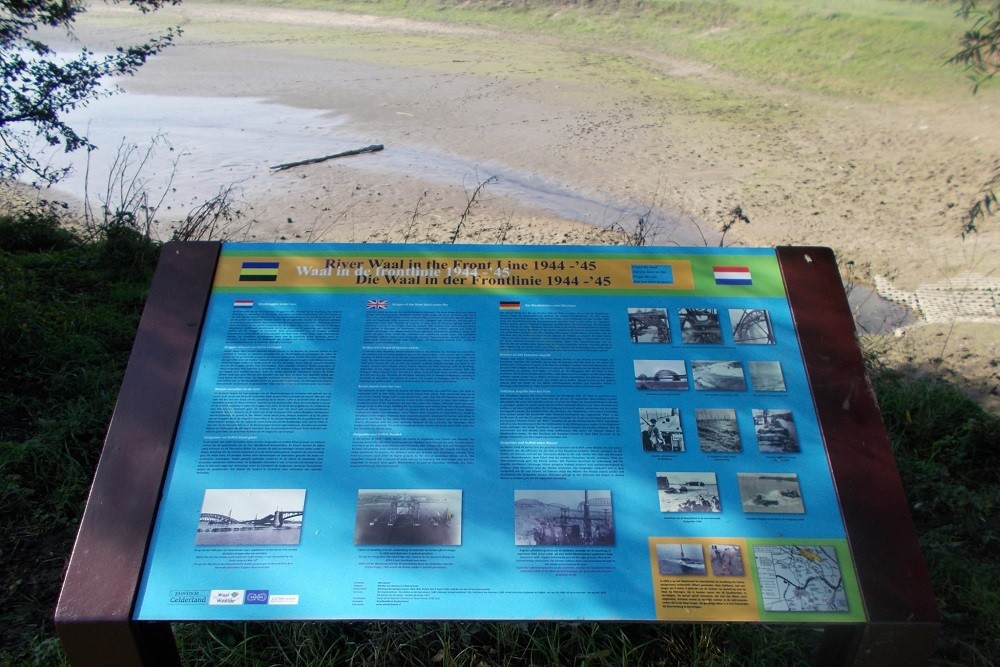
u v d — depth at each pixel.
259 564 2.37
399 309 2.80
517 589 2.35
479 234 7.71
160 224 8.17
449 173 9.72
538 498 2.48
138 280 5.99
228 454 2.52
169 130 11.46
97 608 2.27
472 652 2.90
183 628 2.94
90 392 4.38
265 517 2.43
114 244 6.13
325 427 2.58
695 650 2.84
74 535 3.52
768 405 2.61
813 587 2.34
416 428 2.59
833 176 9.53
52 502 3.66
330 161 10.18
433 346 2.73
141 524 2.39
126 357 4.80
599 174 9.68
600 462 2.53
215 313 2.78
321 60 15.34
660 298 2.81
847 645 2.41
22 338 4.61
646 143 10.78
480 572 2.37
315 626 2.98
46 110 6.18
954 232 7.88
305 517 2.44
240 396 2.62
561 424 2.60
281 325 2.76
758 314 2.78
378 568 2.38
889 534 2.40
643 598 2.34
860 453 2.52
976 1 6.63
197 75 14.34
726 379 2.66
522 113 12.10
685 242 7.78
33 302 5.07
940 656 3.01
